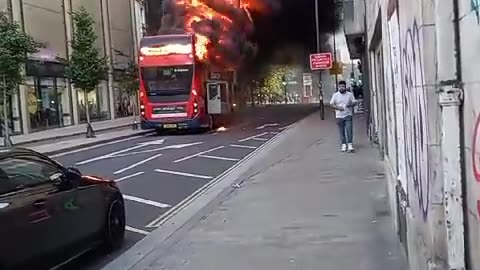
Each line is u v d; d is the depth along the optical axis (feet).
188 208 32.89
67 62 107.65
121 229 25.93
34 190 19.92
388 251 20.92
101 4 141.69
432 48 11.95
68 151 71.46
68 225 21.12
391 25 20.27
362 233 23.72
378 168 40.73
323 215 27.55
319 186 35.40
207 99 94.79
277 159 50.83
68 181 21.84
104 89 140.87
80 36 94.17
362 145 56.08
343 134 51.78
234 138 78.13
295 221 26.76
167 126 90.43
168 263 21.57
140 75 91.09
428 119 12.12
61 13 120.26
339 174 39.45
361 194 32.04
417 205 14.74
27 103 104.63
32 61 103.04
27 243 18.53
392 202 24.45
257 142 70.90
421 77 12.78
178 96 89.71
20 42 72.69
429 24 11.95
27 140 87.10
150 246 25.03
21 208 18.49
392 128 23.35
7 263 17.51
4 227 17.51
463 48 10.48
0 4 99.14
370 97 58.34
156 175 46.62
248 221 27.48
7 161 19.94
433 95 12.00
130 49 158.61
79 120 125.70
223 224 27.22
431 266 12.34
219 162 53.16
